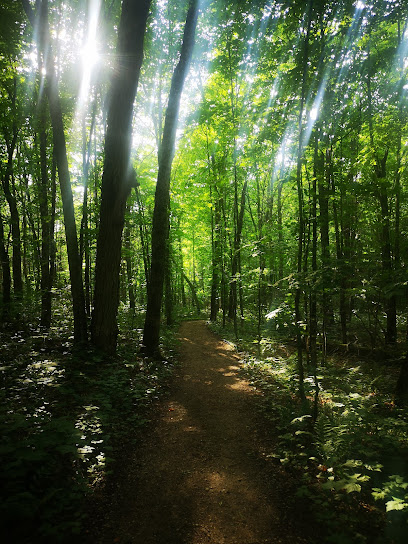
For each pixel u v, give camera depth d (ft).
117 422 15.47
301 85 19.51
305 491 10.61
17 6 24.43
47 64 22.91
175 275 81.15
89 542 8.62
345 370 24.45
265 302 48.37
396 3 20.08
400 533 8.78
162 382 23.07
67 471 10.75
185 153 51.85
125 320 44.04
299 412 16.08
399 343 28.04
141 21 23.29
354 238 28.40
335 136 21.24
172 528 9.61
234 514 10.24
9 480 8.52
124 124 23.85
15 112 31.09
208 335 46.88
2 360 20.81
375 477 11.14
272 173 48.01
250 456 13.66
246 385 22.99
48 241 32.91
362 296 25.82
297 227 18.99
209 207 52.54
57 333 29.58
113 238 24.53
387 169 29.35
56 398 16.33
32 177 39.04
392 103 26.76
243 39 28.84
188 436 15.57
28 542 7.64
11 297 34.91
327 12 17.83
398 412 16.24
